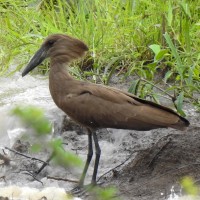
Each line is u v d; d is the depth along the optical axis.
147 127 12.26
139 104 12.41
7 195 11.84
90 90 12.48
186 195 11.77
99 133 14.30
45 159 13.30
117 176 12.73
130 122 12.28
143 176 12.64
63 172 13.07
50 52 12.95
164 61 15.91
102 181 12.69
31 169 13.18
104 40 16.42
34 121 9.54
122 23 16.66
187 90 14.86
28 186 12.65
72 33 16.66
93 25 16.66
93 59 16.25
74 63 16.17
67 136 14.20
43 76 16.55
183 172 12.47
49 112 14.66
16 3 17.95
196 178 12.26
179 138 13.41
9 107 14.94
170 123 12.21
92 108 12.35
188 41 15.28
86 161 12.62
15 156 13.45
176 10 16.03
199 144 13.18
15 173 13.06
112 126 12.38
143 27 16.42
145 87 14.70
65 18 17.48
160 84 15.62
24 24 17.34
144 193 12.03
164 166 12.73
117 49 16.23
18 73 16.59
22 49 16.64
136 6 16.89
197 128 13.77
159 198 11.80
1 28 17.19
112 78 16.02
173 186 12.10
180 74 14.45
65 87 12.66
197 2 16.52
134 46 16.30
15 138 13.73
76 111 12.45
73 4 17.52
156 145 13.24
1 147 13.85
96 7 16.95
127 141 13.91
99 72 16.11
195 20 16.41
